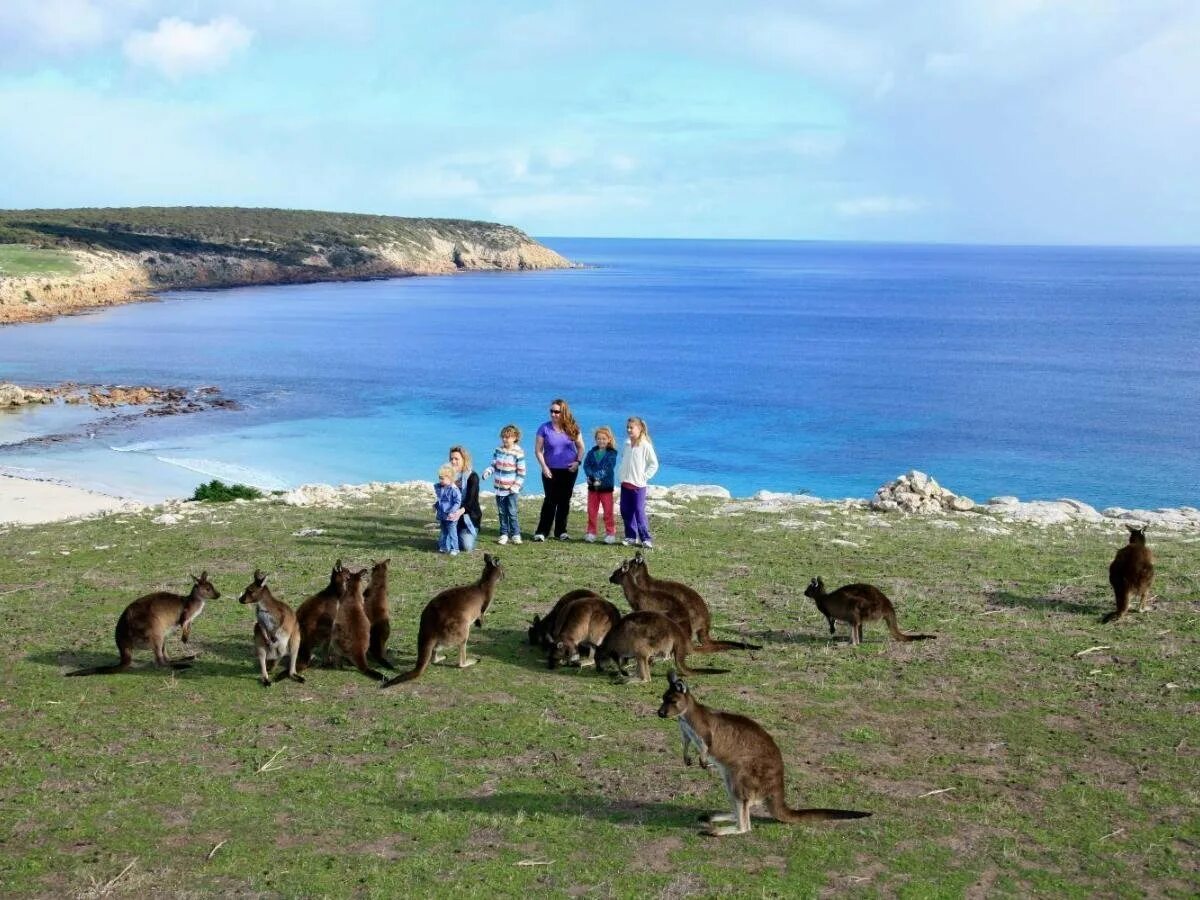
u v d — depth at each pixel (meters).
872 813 7.79
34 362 92.12
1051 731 9.47
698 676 10.93
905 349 111.31
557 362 99.69
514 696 10.30
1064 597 14.08
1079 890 6.75
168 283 176.62
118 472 48.44
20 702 10.06
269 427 63.34
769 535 18.23
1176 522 20.78
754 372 93.12
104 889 6.59
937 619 12.96
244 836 7.39
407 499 22.45
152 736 9.23
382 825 7.59
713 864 7.01
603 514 19.31
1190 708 9.99
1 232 163.12
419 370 92.44
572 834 7.47
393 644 12.07
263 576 10.37
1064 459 55.94
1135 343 115.75
